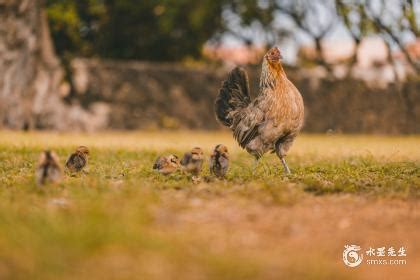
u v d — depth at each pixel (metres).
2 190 9.81
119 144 21.38
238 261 6.24
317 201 9.27
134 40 45.56
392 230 7.70
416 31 29.05
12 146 18.12
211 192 9.71
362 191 10.16
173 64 47.19
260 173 12.16
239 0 45.34
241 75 13.66
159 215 8.07
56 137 24.89
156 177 11.42
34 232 6.71
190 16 43.75
